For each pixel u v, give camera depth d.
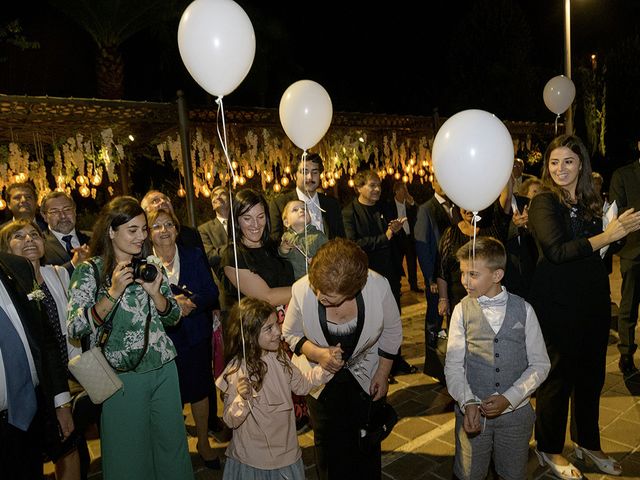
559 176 3.19
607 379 4.71
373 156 12.11
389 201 6.29
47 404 2.61
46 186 6.88
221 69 2.93
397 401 4.52
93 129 6.66
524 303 2.76
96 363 2.62
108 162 6.45
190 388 3.55
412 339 6.19
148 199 4.30
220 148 7.62
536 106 16.41
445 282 4.36
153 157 9.97
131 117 5.74
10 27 11.27
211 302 3.66
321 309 2.58
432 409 4.33
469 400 2.61
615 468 3.27
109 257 2.74
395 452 3.72
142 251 2.96
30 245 3.07
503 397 2.57
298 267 3.68
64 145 6.43
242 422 2.76
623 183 4.74
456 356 2.79
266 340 2.85
